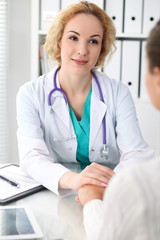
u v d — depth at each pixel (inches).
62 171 44.3
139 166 20.5
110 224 20.4
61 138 55.5
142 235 19.4
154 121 94.8
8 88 104.6
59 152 56.5
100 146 56.6
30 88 55.6
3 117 104.9
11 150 107.9
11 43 102.9
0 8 99.8
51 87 56.4
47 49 57.6
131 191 19.5
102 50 58.9
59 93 55.9
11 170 50.3
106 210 20.8
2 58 102.4
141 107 93.7
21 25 102.9
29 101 54.6
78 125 56.2
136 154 51.3
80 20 51.1
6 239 30.4
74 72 52.7
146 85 22.7
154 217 19.0
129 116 56.0
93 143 56.2
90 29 51.1
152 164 20.4
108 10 90.9
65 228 32.7
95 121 56.3
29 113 53.7
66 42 52.1
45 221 34.2
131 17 90.9
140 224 19.3
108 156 56.7
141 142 53.6
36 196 41.4
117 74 92.3
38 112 55.3
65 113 55.7
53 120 55.1
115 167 50.7
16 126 107.3
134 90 93.0
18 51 103.9
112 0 90.4
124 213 19.7
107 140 57.1
